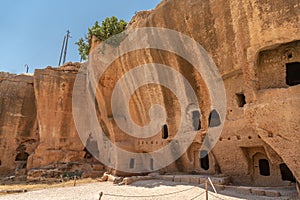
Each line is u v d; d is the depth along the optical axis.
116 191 12.35
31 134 27.91
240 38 10.19
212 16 12.49
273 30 8.91
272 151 10.81
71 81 26.50
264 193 9.45
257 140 11.30
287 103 8.66
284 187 10.32
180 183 12.80
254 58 9.66
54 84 25.80
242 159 12.22
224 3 11.75
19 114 27.56
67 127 25.31
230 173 12.73
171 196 10.38
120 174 18.08
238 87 12.70
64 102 25.75
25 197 11.52
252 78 9.77
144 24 16.41
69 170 22.91
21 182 20.05
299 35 8.36
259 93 9.55
